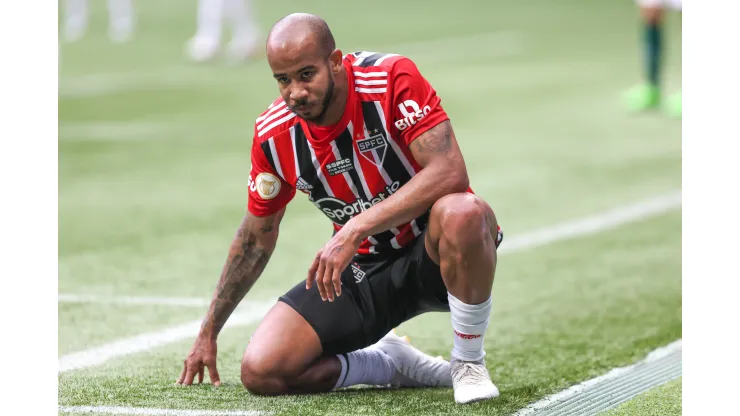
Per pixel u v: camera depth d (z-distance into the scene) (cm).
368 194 1073
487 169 2772
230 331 1449
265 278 1755
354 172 1059
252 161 1095
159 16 6775
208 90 4169
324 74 977
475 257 1019
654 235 2062
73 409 1078
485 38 6000
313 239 2048
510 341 1396
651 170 2723
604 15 7200
